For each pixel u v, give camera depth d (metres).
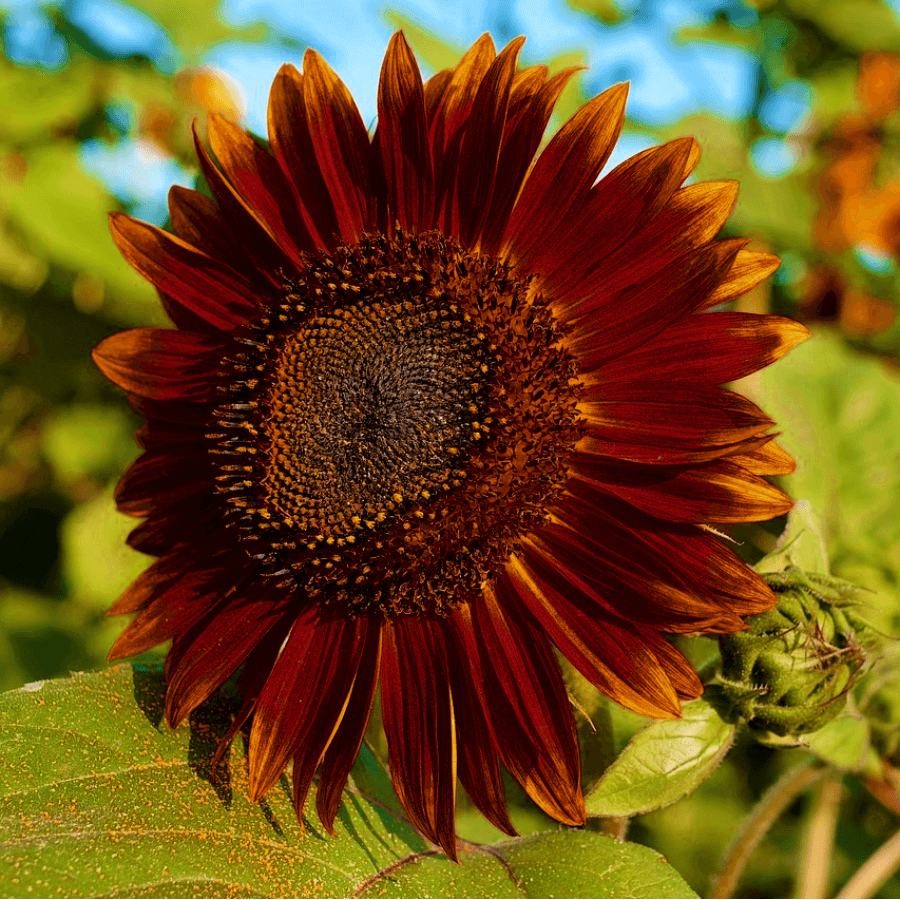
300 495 0.71
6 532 1.16
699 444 0.69
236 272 0.72
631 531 0.69
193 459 0.72
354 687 0.69
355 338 0.71
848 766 0.73
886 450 0.86
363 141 0.71
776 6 1.17
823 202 1.15
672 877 0.68
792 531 0.73
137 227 0.72
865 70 1.18
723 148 1.03
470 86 0.71
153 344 0.72
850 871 0.88
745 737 0.72
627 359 0.70
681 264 0.69
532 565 0.70
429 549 0.70
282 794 0.69
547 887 0.68
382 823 0.70
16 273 1.03
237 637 0.70
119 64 1.12
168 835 0.67
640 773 0.70
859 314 1.11
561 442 0.70
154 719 0.69
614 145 0.70
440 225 0.71
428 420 0.71
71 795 0.67
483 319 0.71
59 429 1.12
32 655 0.97
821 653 0.70
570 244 0.71
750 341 0.69
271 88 0.72
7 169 0.99
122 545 1.04
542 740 0.68
